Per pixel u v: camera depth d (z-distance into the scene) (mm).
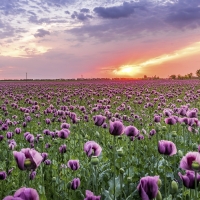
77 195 4227
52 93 21562
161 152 3609
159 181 3152
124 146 7020
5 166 5621
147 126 10039
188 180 3012
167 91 27547
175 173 4938
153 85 39000
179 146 6594
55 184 4582
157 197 2646
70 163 4203
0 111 13445
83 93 21469
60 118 9680
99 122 5430
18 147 7117
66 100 16562
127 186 4355
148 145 6914
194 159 2877
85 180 4672
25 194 1968
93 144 3939
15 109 14219
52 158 5926
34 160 2727
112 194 4098
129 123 10195
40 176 4742
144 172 4973
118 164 5258
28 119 9383
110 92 22047
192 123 6875
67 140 7293
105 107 11570
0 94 23234
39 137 6586
